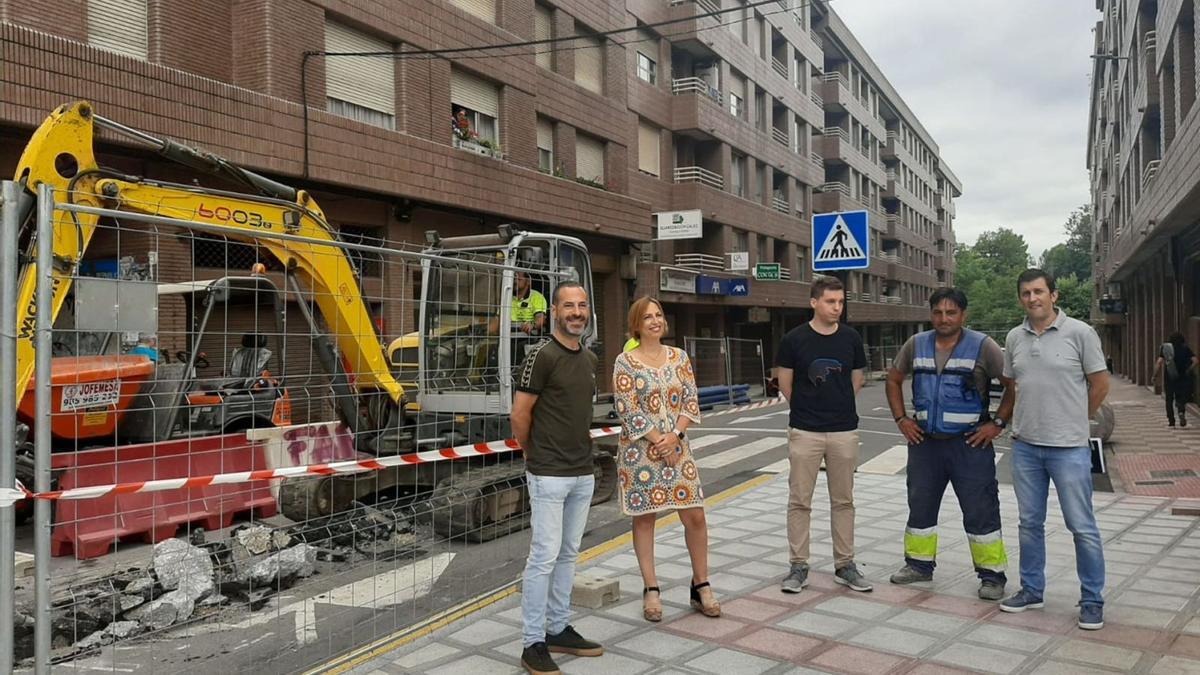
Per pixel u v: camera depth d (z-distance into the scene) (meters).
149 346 6.64
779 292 33.00
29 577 5.72
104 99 10.36
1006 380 4.89
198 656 4.28
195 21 12.28
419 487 8.12
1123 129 26.48
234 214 6.68
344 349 7.42
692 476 4.65
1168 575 5.31
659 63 26.22
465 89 17.31
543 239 8.22
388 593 5.44
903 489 8.79
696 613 4.75
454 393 7.61
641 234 22.39
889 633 4.36
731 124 28.91
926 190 65.62
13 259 3.09
